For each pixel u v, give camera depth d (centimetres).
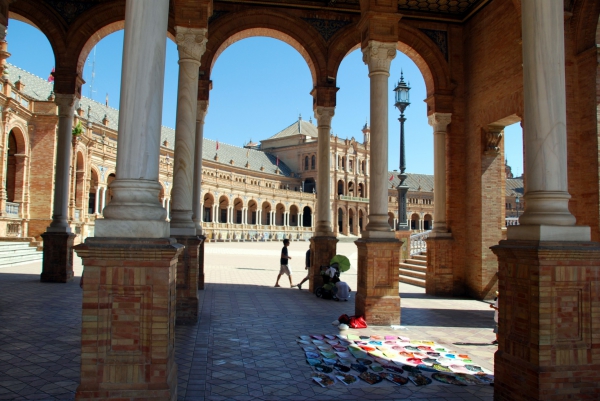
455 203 1403
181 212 937
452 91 1409
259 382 574
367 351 729
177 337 794
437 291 1378
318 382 576
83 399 423
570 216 509
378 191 959
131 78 460
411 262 1941
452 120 1412
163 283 439
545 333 477
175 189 940
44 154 3052
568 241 495
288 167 9950
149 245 435
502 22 1224
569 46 980
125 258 434
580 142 969
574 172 971
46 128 3069
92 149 4116
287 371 621
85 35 1424
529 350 490
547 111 519
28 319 898
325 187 1425
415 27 1398
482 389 577
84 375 427
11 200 2944
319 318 995
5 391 518
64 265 1461
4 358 644
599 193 922
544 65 520
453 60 1416
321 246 1398
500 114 1230
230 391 540
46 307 1023
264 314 1026
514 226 538
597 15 945
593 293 492
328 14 1409
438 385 586
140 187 459
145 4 462
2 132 2700
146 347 434
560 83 522
